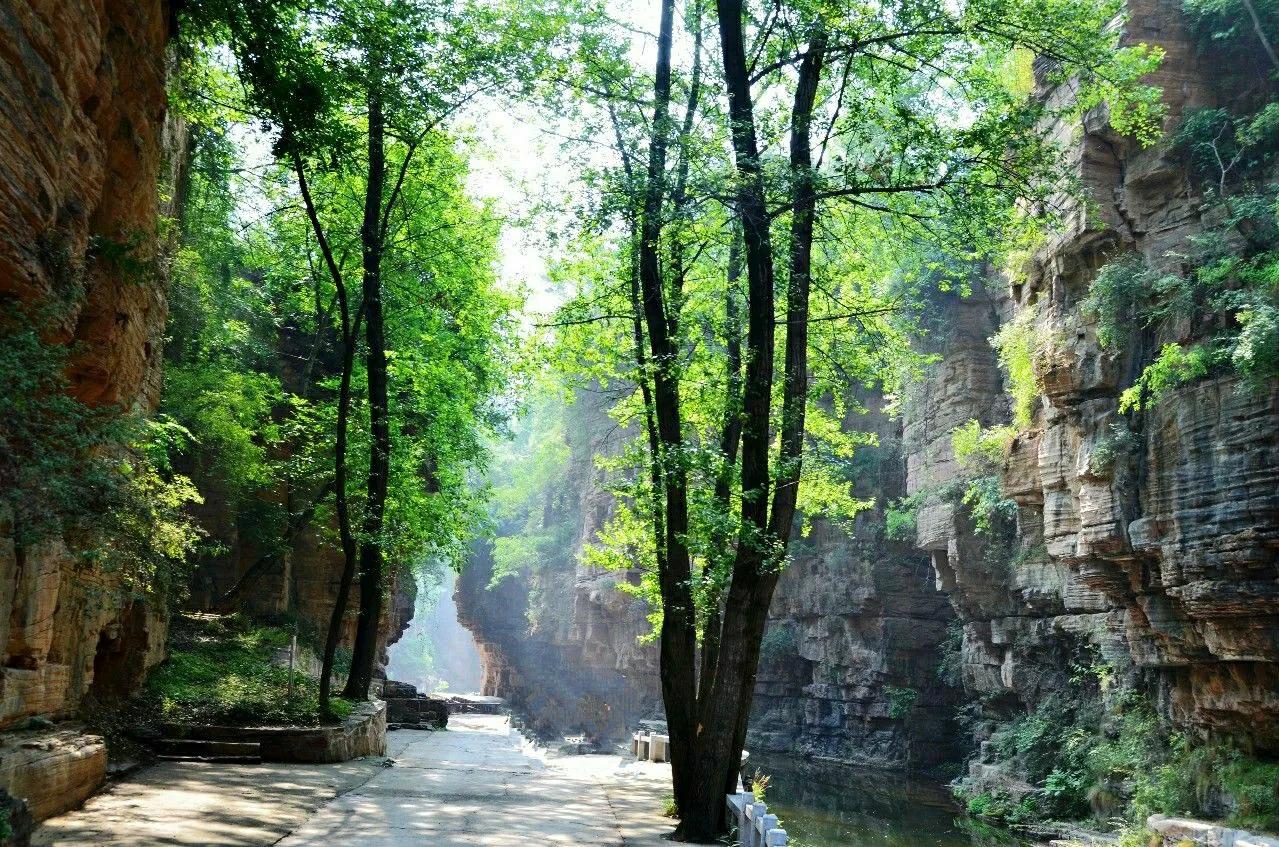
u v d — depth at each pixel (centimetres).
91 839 985
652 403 1741
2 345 914
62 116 996
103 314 1284
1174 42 2584
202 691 1959
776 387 1802
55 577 1156
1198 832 2225
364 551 2383
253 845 1040
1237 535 2180
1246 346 2094
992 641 3928
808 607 5581
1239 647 2261
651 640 2038
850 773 4678
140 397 1623
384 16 1652
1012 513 3678
